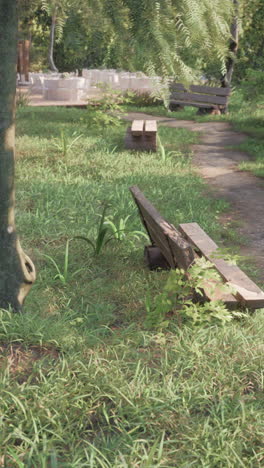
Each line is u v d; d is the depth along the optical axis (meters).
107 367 3.91
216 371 3.95
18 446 3.16
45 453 3.04
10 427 3.30
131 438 3.24
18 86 25.28
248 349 4.20
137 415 3.48
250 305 4.50
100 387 3.70
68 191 8.82
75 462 3.01
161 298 4.46
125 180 9.88
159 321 4.48
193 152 13.74
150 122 13.95
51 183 9.30
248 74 15.59
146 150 12.67
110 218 7.50
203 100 21.03
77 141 13.17
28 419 3.34
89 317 4.84
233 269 5.08
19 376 3.85
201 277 4.40
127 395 3.62
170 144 14.29
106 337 4.50
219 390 3.76
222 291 4.46
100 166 10.90
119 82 24.25
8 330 4.32
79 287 5.41
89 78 24.81
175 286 4.45
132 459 3.11
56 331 4.37
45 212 7.74
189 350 4.14
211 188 10.31
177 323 4.67
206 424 3.34
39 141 13.02
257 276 6.11
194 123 19.05
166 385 3.71
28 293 5.05
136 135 12.48
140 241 6.69
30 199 8.41
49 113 18.19
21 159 11.25
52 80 22.41
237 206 9.16
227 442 3.20
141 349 4.31
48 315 4.78
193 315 4.38
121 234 6.72
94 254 6.22
